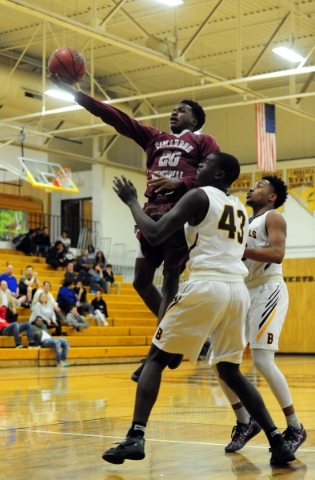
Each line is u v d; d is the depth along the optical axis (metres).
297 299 23.44
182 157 4.80
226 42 20.78
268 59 22.14
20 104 20.39
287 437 4.58
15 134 22.97
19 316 17.64
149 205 4.91
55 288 20.23
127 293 22.94
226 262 4.07
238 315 4.11
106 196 24.88
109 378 12.25
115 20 19.17
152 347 4.07
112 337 19.11
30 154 24.44
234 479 3.66
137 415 3.86
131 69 22.92
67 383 10.98
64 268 21.75
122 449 3.73
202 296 3.97
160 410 6.91
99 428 5.49
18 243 22.34
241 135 24.67
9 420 6.04
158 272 23.89
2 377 12.48
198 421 6.02
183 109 4.97
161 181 4.54
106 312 19.86
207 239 4.07
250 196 5.04
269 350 4.70
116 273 24.89
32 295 18.19
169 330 4.00
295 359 20.42
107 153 26.67
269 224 4.75
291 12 16.92
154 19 19.20
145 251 5.09
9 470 3.83
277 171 24.12
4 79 19.47
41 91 20.34
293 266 23.58
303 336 23.25
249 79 16.08
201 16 18.95
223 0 17.42
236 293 4.06
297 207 23.78
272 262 4.58
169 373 13.77
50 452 4.40
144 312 21.89
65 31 19.66
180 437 5.09
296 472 3.87
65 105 21.25
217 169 4.21
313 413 6.55
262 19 19.09
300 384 10.55
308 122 23.75
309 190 23.59
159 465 4.03
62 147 25.84
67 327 18.36
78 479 3.62
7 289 16.62
